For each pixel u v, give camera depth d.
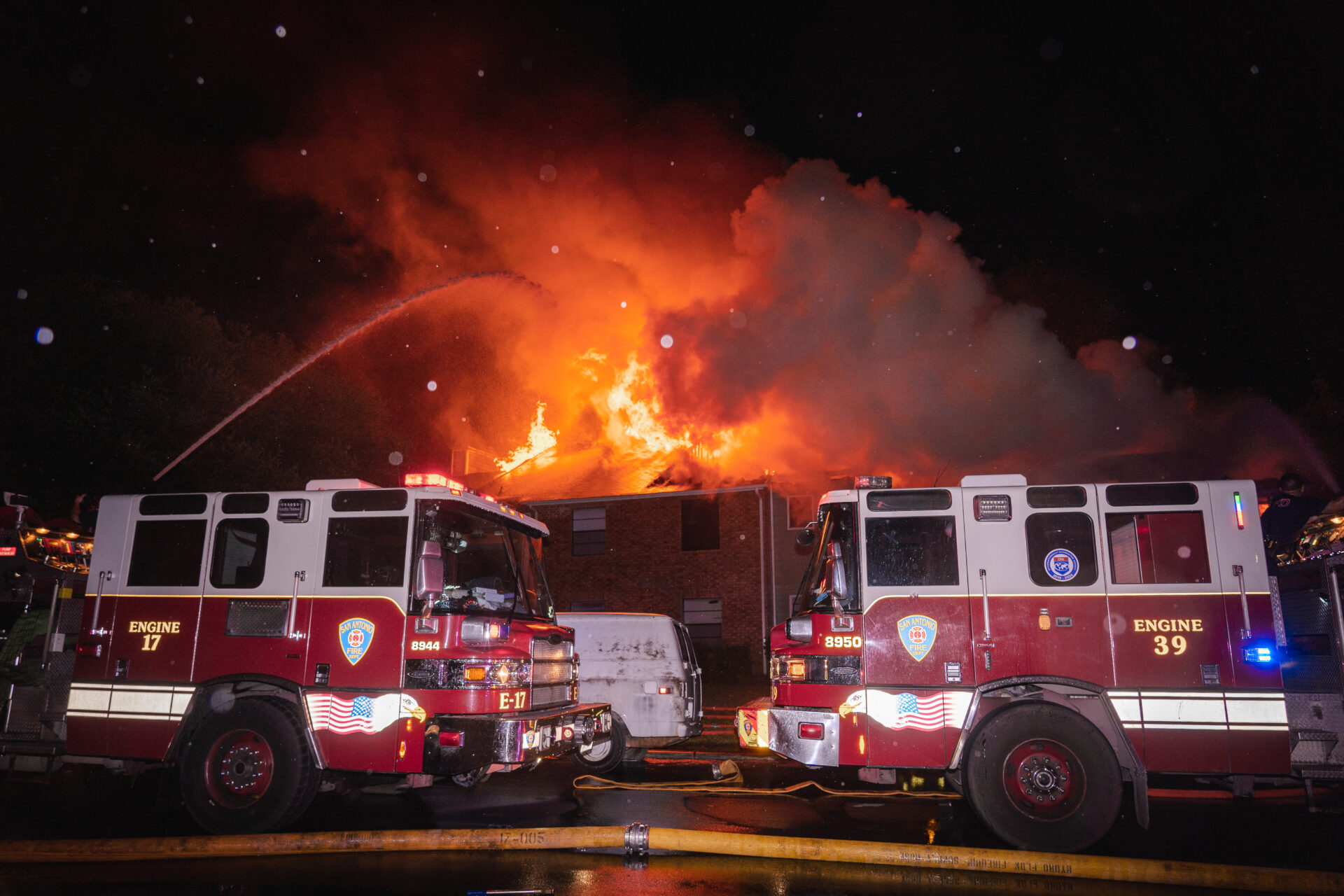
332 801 7.27
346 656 6.14
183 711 6.30
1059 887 4.91
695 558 24.09
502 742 5.71
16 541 7.92
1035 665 6.03
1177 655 5.92
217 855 5.37
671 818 6.65
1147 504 6.20
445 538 6.46
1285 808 7.17
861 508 6.48
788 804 7.21
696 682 10.16
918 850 5.18
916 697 6.09
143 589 6.64
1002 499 6.32
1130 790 7.38
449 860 5.35
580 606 24.89
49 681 7.11
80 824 6.22
